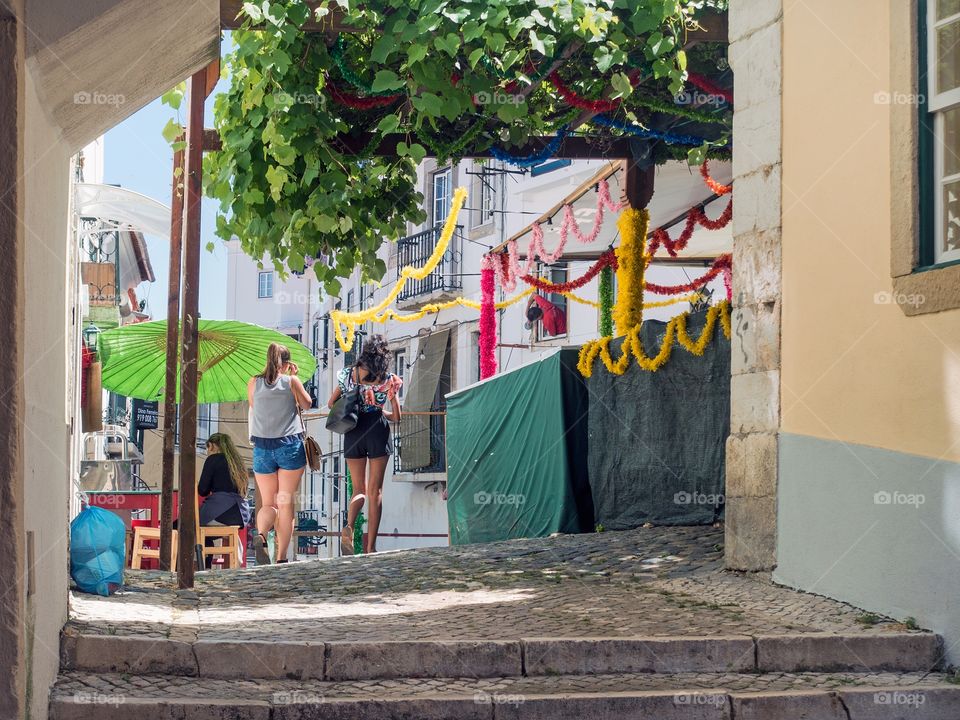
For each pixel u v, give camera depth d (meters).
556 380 11.77
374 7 7.79
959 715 5.12
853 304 6.68
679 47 8.17
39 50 4.17
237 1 7.91
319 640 5.43
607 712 4.89
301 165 8.84
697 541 9.38
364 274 9.54
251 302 40.50
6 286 3.83
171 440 8.95
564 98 8.73
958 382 5.77
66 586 5.52
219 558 11.45
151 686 5.00
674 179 11.66
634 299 11.09
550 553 9.48
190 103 7.97
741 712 4.96
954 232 6.17
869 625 6.06
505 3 7.61
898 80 6.27
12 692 3.81
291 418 10.12
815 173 7.11
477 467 13.83
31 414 4.27
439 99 7.85
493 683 5.24
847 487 6.67
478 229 25.05
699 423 10.46
